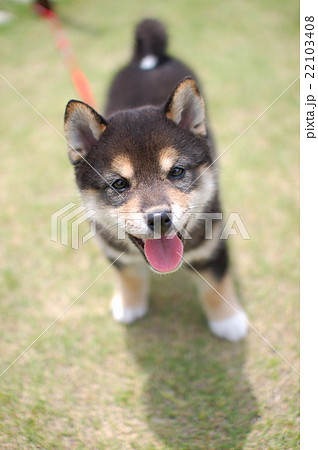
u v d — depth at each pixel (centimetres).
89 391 55
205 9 127
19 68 106
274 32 113
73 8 131
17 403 54
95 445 51
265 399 53
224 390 54
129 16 125
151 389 55
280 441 50
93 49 110
